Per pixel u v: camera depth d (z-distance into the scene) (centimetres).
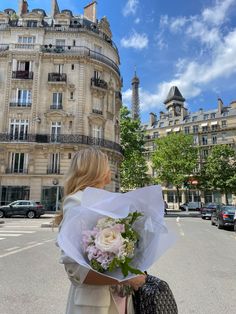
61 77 3409
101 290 172
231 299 488
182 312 430
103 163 211
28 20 3672
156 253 174
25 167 3244
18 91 3409
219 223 1883
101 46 3719
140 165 5453
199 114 8194
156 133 8738
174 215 3862
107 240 160
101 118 3503
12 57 3428
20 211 2628
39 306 445
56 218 209
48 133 3322
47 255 854
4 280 585
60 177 3209
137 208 182
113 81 3834
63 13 3722
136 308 191
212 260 817
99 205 171
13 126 3325
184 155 5231
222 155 5541
